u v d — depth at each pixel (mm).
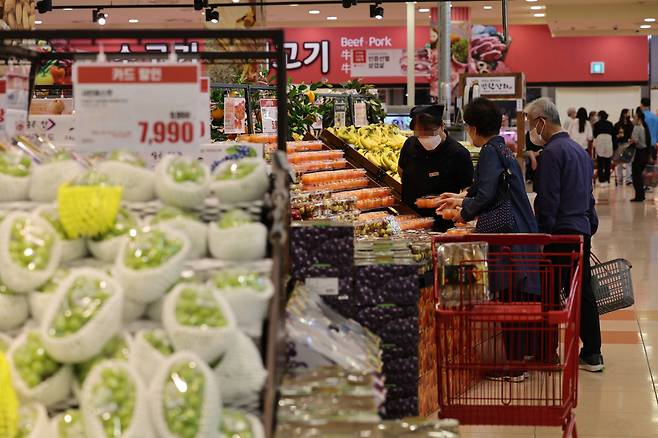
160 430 2123
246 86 7078
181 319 2293
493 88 9492
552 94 27562
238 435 2193
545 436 4863
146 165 2896
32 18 5891
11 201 2783
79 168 2828
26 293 2486
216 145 3719
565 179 6023
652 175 21203
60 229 2602
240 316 2434
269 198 2787
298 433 2330
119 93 3074
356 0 14758
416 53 25797
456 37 19078
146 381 2281
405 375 3594
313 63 25672
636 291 9000
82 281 2365
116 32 3037
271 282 2529
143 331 2357
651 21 23188
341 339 3078
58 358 2270
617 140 23719
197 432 2123
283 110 3375
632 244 12359
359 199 6703
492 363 4129
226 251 2582
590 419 5203
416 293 3566
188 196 2693
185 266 2543
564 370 3762
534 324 4465
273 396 2369
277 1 19906
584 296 6188
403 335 3568
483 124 5637
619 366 6352
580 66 26672
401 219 6680
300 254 3473
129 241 2482
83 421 2178
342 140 7488
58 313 2309
